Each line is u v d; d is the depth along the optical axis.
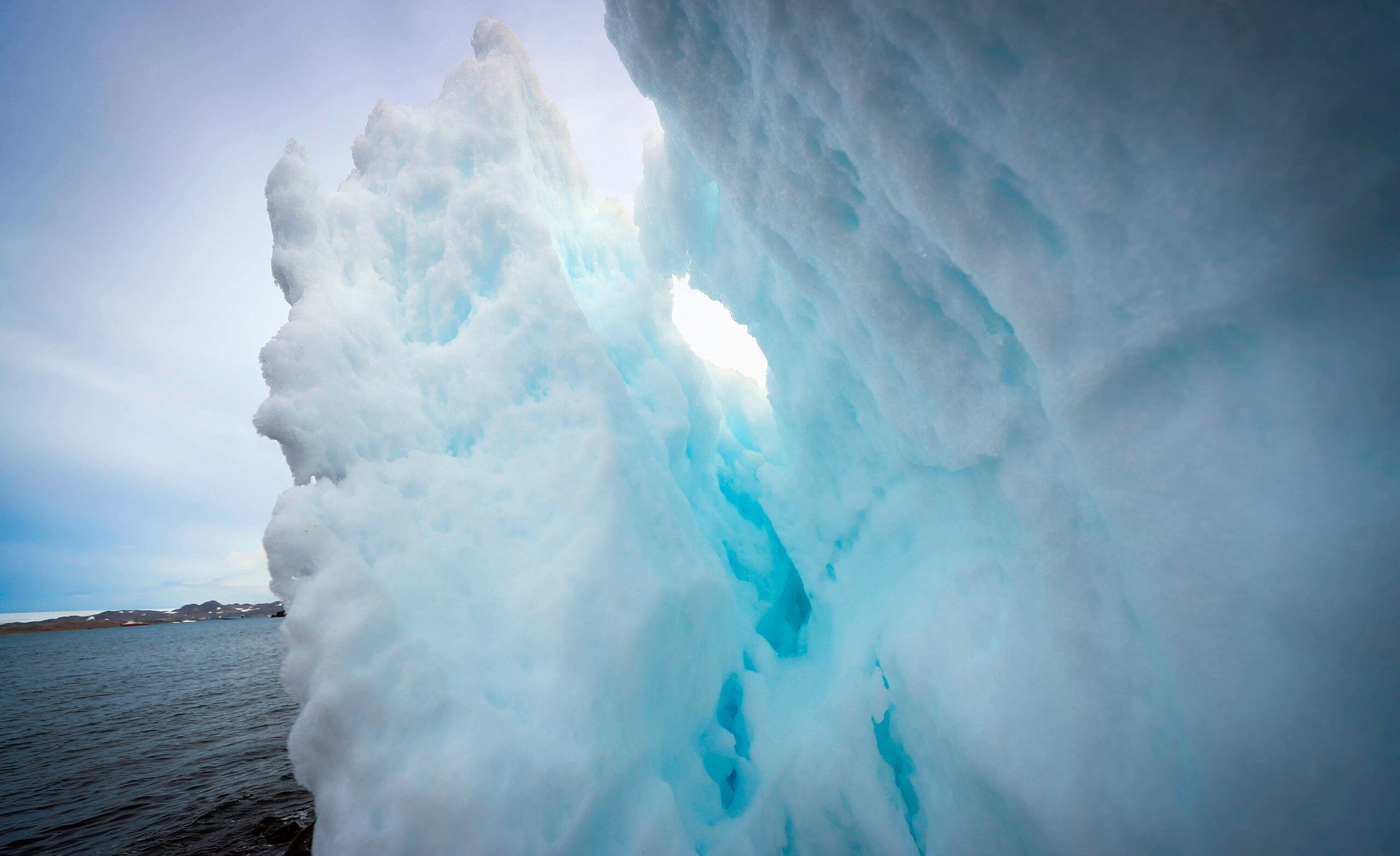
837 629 2.78
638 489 2.45
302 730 1.66
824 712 2.46
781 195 2.07
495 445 2.39
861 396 2.51
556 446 2.38
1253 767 1.18
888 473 2.61
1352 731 1.08
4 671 36.88
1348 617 1.08
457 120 2.80
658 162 2.98
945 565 2.18
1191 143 1.19
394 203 2.71
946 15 1.37
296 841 6.33
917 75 1.50
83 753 14.19
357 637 1.74
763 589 3.43
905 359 1.96
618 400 2.54
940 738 2.00
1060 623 1.63
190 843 8.14
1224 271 1.21
